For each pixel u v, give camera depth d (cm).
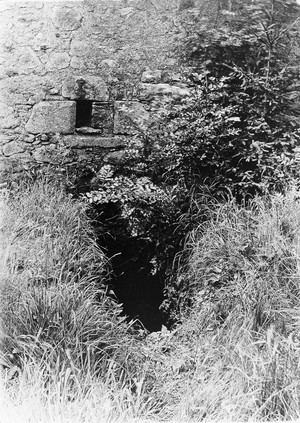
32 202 584
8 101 657
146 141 607
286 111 617
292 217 521
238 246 513
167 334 520
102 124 657
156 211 582
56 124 655
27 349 442
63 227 560
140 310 603
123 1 653
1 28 651
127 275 610
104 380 441
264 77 604
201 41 640
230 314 478
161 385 466
